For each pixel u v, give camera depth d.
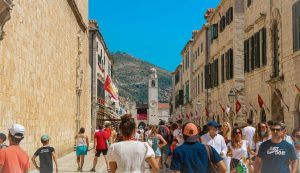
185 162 7.76
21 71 17.75
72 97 34.84
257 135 13.59
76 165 24.86
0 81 14.73
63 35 29.72
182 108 70.88
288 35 24.20
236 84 34.25
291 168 9.41
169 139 23.41
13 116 16.50
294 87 23.25
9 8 13.20
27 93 18.86
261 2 29.16
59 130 28.17
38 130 21.20
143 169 7.10
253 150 14.61
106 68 71.69
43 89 22.55
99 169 23.33
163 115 170.12
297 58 22.78
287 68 24.41
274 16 26.48
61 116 29.03
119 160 6.99
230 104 34.88
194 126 7.98
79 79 37.69
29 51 19.20
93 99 53.59
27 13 18.69
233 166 12.05
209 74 46.47
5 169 7.90
